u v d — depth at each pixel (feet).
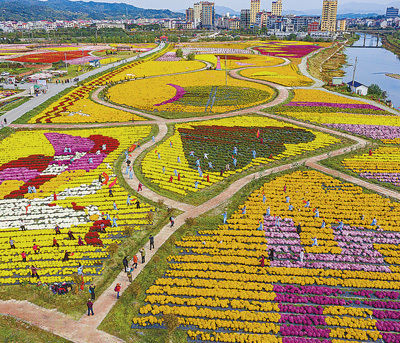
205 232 163.12
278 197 191.83
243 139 274.77
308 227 167.84
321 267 142.10
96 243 156.25
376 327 113.91
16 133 294.46
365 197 192.03
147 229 164.66
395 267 140.67
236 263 144.56
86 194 198.59
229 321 116.06
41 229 167.73
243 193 197.57
